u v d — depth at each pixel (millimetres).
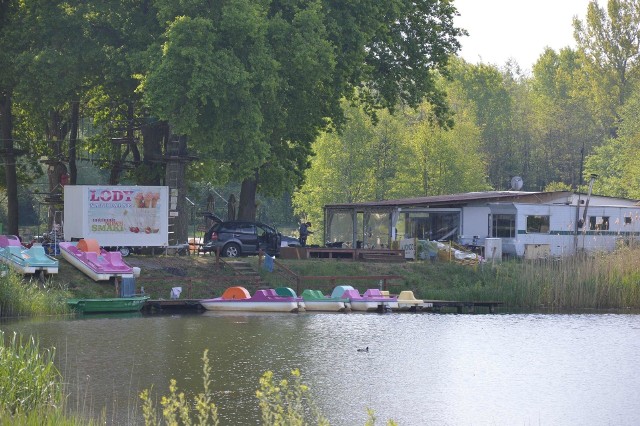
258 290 59656
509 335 49875
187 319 53750
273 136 75500
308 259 72500
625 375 38969
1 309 51125
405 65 82062
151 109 65188
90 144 88438
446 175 131625
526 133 170500
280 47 64875
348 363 40625
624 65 168875
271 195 84062
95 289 58344
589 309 63531
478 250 81062
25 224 131750
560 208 81750
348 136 127625
